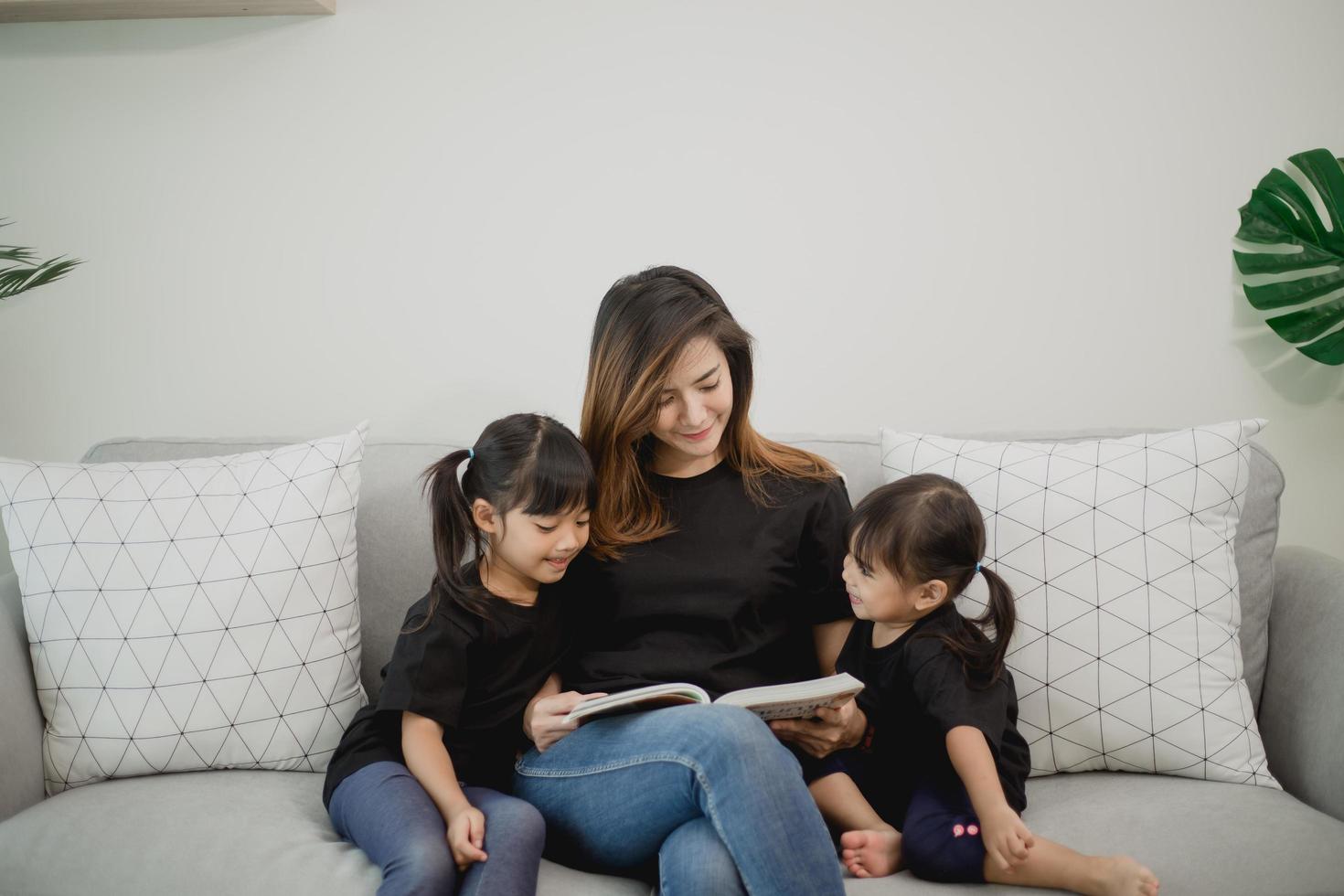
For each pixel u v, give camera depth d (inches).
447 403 77.1
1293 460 74.4
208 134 75.8
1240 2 70.8
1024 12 71.6
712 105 73.4
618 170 74.3
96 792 51.1
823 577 54.4
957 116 72.6
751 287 75.1
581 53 73.4
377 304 76.5
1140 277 73.3
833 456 63.2
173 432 79.1
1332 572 55.2
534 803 48.1
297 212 76.1
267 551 55.2
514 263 75.5
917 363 75.0
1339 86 70.9
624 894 44.1
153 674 53.0
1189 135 72.0
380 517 62.4
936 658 48.8
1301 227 69.0
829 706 45.9
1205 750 50.8
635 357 50.6
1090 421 74.8
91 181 77.0
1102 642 51.9
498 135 74.4
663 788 42.9
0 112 76.8
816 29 72.4
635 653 51.5
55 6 72.0
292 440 65.5
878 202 73.7
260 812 48.6
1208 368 73.9
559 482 48.4
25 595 54.8
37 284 71.7
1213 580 53.0
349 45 74.2
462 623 49.4
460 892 40.6
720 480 54.7
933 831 45.1
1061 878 42.2
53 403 79.5
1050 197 73.0
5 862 45.4
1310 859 42.8
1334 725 49.9
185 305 77.7
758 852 39.6
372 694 61.5
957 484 51.3
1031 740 52.7
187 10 72.9
